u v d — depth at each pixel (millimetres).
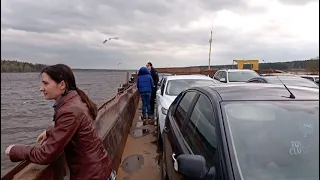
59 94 2223
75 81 2322
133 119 9703
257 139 2250
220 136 2266
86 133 2174
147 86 9367
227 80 12484
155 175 4746
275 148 2189
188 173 2139
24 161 2254
